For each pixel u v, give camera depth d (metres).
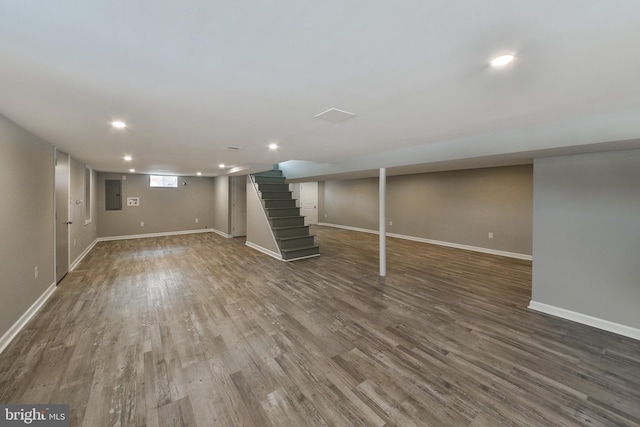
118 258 5.47
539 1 0.89
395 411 1.65
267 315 2.94
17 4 0.89
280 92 1.69
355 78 1.50
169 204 8.38
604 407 1.68
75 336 2.48
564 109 2.00
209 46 1.17
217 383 1.89
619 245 2.56
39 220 3.05
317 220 11.23
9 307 2.38
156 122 2.37
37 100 1.82
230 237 8.00
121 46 1.17
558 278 2.90
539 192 2.99
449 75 1.45
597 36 1.08
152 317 2.88
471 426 1.54
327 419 1.59
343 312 3.02
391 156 3.91
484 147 2.82
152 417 1.59
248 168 5.61
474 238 6.18
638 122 1.98
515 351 2.28
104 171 7.19
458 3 0.90
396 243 7.08
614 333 2.57
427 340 2.44
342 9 0.94
